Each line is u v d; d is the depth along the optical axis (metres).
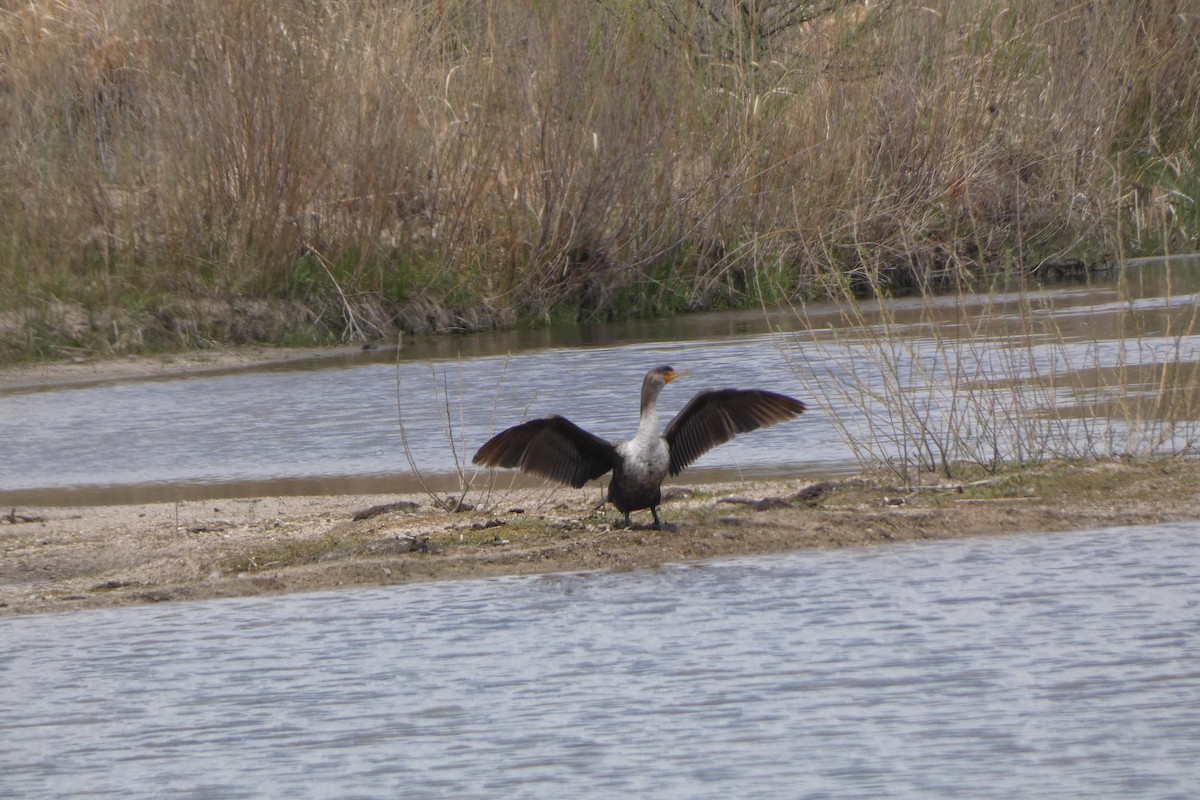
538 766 7.07
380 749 7.32
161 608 9.73
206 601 9.83
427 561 10.34
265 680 8.29
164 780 7.07
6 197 20.94
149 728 7.69
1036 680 7.88
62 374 19.41
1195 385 14.27
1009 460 12.48
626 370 17.80
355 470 13.61
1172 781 6.71
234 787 6.96
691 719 7.54
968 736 7.25
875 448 13.23
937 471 12.18
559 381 17.30
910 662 8.19
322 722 7.68
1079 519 10.77
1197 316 18.95
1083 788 6.67
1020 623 8.72
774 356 18.14
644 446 10.15
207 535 11.31
